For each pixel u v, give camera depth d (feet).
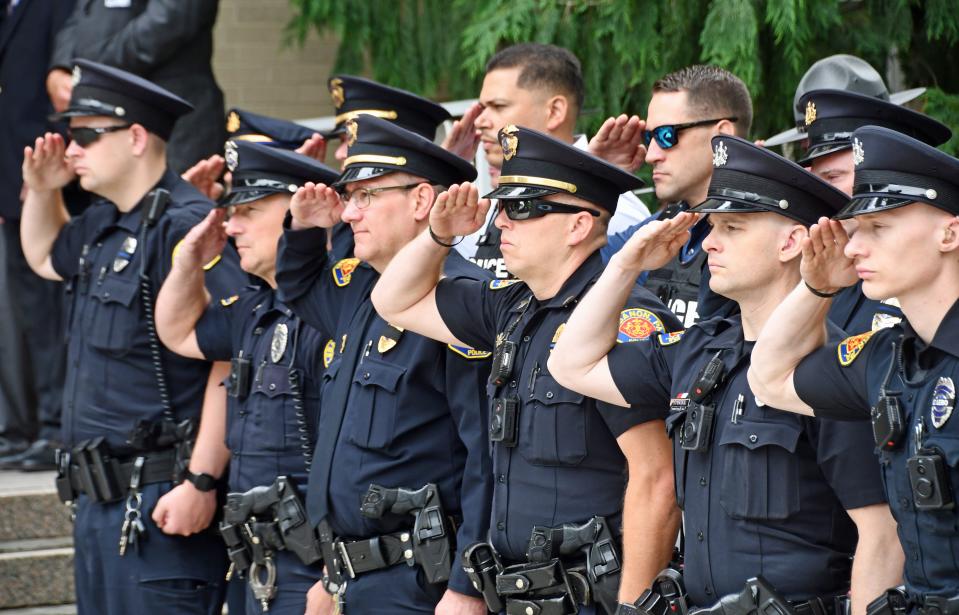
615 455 32.94
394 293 36.81
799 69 54.49
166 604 47.55
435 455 38.14
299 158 43.75
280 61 85.30
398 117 46.98
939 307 24.61
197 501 46.96
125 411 48.29
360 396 38.75
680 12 56.49
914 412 24.67
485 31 60.34
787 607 27.71
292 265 41.68
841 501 27.50
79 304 50.01
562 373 32.12
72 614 55.52
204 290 47.16
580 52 59.31
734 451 28.66
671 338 31.68
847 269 26.53
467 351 36.91
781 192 28.45
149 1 64.54
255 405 43.57
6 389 65.21
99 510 48.49
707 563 29.14
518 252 34.04
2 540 57.82
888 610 25.98
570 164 33.71
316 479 39.60
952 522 24.12
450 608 35.99
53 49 65.10
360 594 38.50
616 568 32.24
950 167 24.00
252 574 43.27
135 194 49.96
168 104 50.31
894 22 54.85
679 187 39.93
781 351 27.22
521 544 33.63
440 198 35.14
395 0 69.82
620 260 31.14
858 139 25.25
